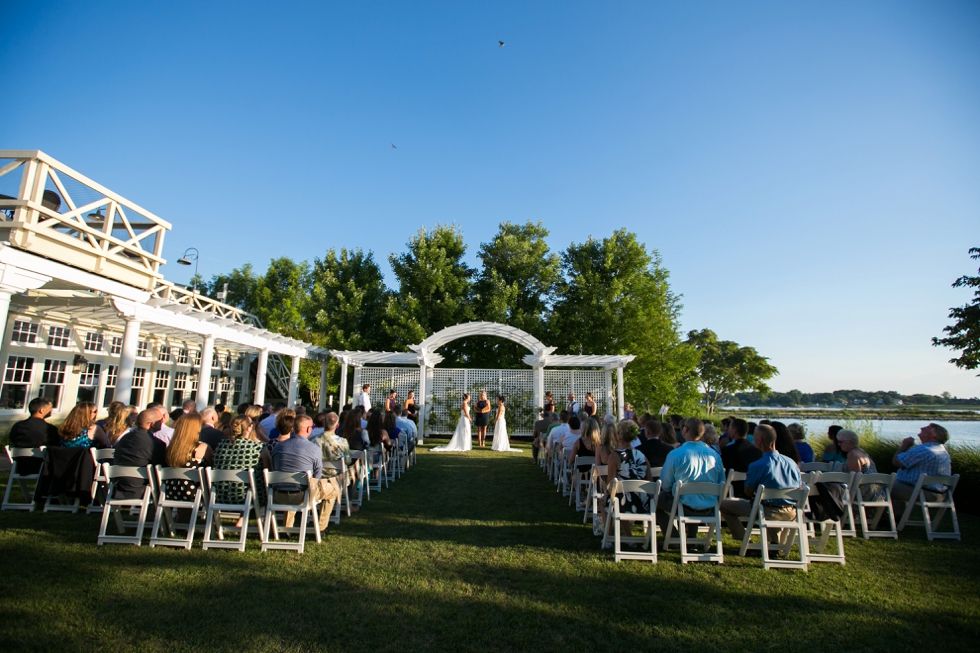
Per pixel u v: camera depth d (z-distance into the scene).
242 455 5.47
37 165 6.95
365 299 26.27
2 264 6.68
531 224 28.38
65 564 4.56
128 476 5.32
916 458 6.43
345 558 4.98
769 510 5.14
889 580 4.63
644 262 25.02
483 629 3.56
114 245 8.63
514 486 8.98
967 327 12.77
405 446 10.43
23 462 6.46
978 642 3.48
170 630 3.43
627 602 4.05
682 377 23.31
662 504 5.54
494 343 24.94
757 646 3.40
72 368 13.26
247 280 35.62
